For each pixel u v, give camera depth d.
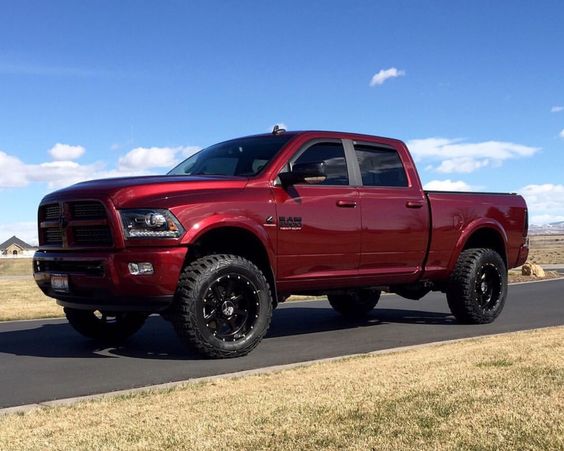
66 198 6.44
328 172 7.30
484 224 8.73
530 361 5.23
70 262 6.44
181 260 6.03
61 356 6.72
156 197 6.10
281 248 6.70
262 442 3.42
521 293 13.81
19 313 10.73
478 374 4.80
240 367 5.88
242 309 6.49
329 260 7.11
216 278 6.20
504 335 7.13
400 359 5.73
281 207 6.71
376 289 8.02
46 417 4.12
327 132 7.45
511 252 9.26
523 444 3.25
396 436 3.43
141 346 7.33
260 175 6.73
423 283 8.45
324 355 6.51
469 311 8.63
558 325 8.55
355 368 5.34
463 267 8.57
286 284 6.87
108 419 3.98
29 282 20.88
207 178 6.55
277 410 4.00
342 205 7.20
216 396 4.48
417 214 7.95
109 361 6.38
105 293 6.13
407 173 8.10
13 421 4.05
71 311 7.36
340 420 3.75
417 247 7.97
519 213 9.38
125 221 6.02
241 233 6.46
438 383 4.56
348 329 8.56
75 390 5.12
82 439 3.58
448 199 8.38
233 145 7.59
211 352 6.23
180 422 3.82
